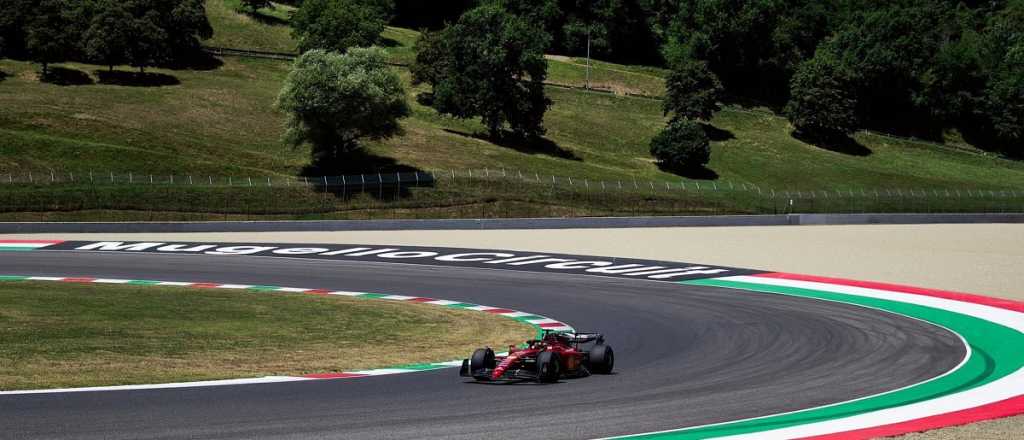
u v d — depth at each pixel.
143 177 113.25
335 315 37.53
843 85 194.38
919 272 55.66
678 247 71.00
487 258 60.56
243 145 137.12
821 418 19.73
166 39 172.88
